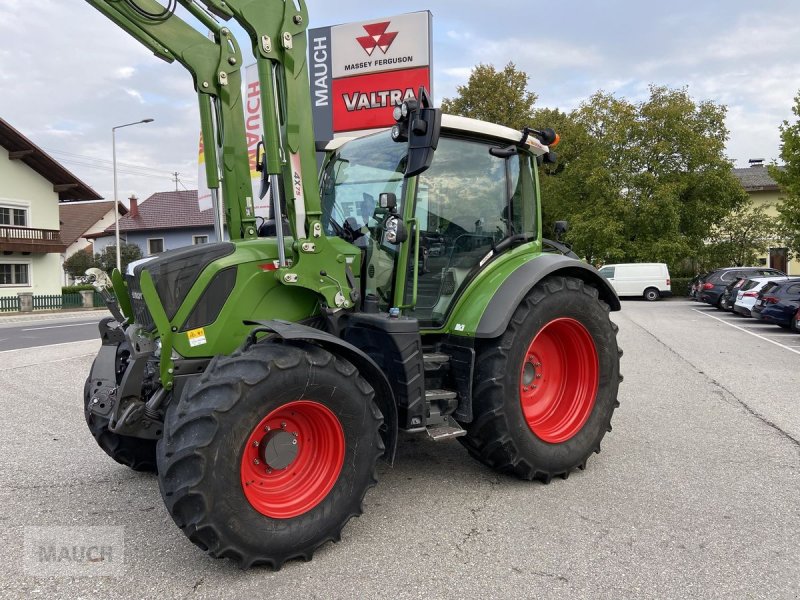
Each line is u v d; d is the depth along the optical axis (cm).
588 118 3052
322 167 458
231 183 432
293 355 303
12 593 279
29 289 2914
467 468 450
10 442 524
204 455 275
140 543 330
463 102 3603
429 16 1143
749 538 332
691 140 2877
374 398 353
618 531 341
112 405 395
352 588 282
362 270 394
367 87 1187
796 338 1328
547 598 274
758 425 569
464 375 396
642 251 2923
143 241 4369
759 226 3203
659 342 1245
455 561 308
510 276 419
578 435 434
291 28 342
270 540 292
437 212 425
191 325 341
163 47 399
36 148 2791
